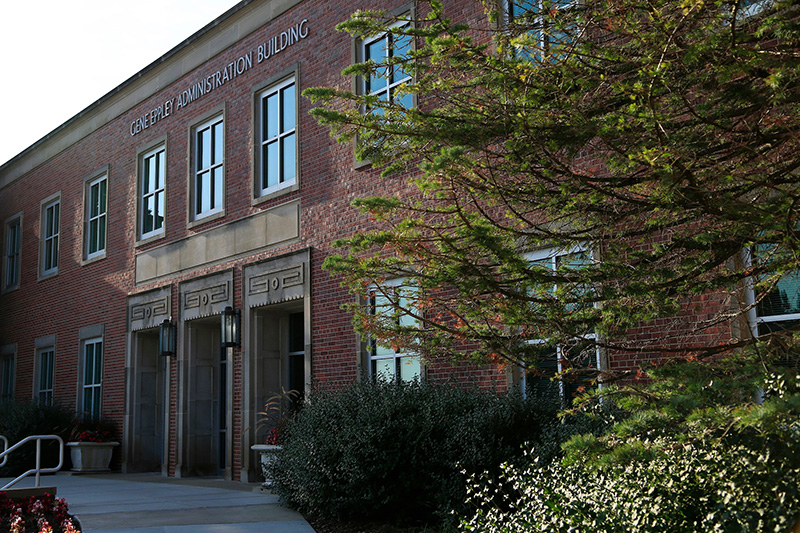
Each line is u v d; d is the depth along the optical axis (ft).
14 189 75.10
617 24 14.94
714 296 24.79
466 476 26.04
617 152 15.76
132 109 58.34
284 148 45.06
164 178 54.19
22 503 31.48
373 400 29.99
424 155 16.80
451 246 16.60
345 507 28.53
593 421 24.18
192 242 50.44
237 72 48.55
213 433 50.03
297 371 44.78
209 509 31.45
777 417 12.89
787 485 13.56
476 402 28.55
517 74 15.70
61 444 35.14
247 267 45.39
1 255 76.23
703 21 14.65
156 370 55.98
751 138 15.51
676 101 16.40
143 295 54.34
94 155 62.69
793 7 14.79
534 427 27.43
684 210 16.03
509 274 17.34
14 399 63.36
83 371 61.11
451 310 18.76
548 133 15.43
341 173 40.37
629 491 16.06
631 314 17.39
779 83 13.28
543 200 16.99
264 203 45.27
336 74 41.63
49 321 66.49
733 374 16.14
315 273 41.16
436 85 17.48
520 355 18.48
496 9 18.65
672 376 16.60
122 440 54.70
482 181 16.62
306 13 44.04
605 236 17.48
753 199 17.26
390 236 17.20
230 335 44.62
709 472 15.44
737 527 13.97
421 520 28.12
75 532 24.88
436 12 17.20
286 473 31.53
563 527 17.54
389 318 19.93
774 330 24.16
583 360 20.84
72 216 65.05
